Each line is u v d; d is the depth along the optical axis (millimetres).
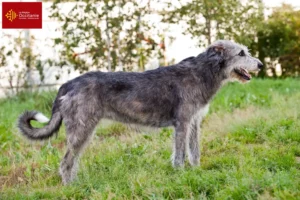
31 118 7039
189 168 7215
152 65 17234
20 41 16781
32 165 8000
